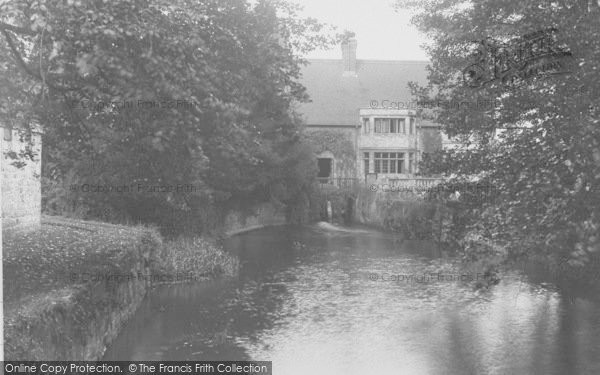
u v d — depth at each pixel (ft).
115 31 28.27
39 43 29.91
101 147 39.42
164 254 65.05
